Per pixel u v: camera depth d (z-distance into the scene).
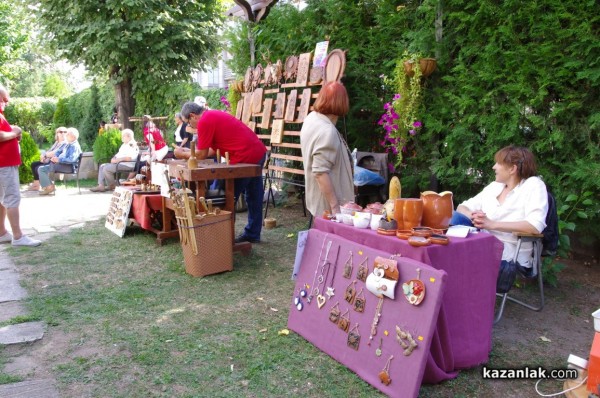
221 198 4.79
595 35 3.69
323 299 2.89
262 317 3.39
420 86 5.02
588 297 3.77
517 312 3.50
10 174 5.09
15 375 2.64
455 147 4.77
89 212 7.25
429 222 2.62
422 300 2.27
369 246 2.66
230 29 8.42
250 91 7.54
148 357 2.83
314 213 3.50
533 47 4.05
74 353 2.89
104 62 12.54
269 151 6.69
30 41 16.95
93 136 16.72
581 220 4.17
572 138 3.98
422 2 5.21
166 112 13.68
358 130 6.16
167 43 12.48
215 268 4.29
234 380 2.59
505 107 4.24
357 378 2.55
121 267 4.55
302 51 6.86
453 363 2.52
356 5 5.99
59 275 4.31
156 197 5.41
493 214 3.38
